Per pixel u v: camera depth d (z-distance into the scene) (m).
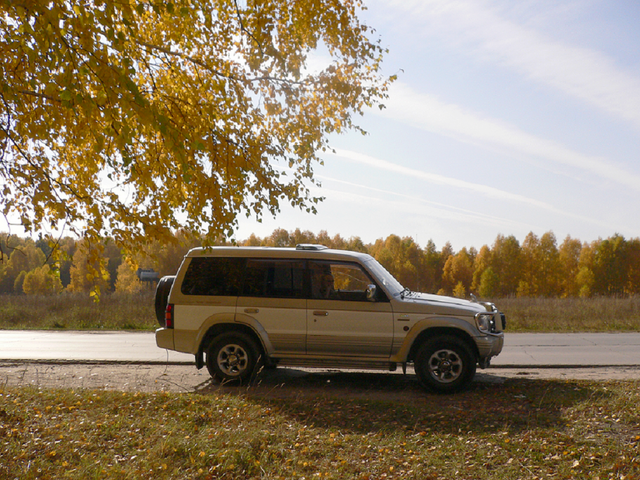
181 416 6.16
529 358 10.95
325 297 8.07
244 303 8.16
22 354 11.30
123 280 75.44
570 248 108.31
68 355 11.15
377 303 7.90
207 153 5.38
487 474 4.45
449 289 110.56
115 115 4.04
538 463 4.68
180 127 5.12
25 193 4.85
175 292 8.34
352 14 6.89
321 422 6.06
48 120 4.49
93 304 22.75
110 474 4.43
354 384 8.37
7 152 4.90
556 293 95.38
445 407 6.71
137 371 9.42
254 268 8.31
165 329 8.32
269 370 9.51
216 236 5.52
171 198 5.83
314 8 6.35
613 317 20.50
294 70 6.14
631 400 6.70
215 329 8.30
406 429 5.78
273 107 6.20
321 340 7.97
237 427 5.71
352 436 5.48
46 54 3.62
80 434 5.46
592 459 4.70
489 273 91.38
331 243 101.31
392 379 8.77
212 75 5.97
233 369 8.21
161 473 4.48
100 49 3.90
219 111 5.53
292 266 8.27
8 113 4.40
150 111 3.75
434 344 7.68
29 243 72.19
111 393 7.26
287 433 5.57
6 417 5.92
